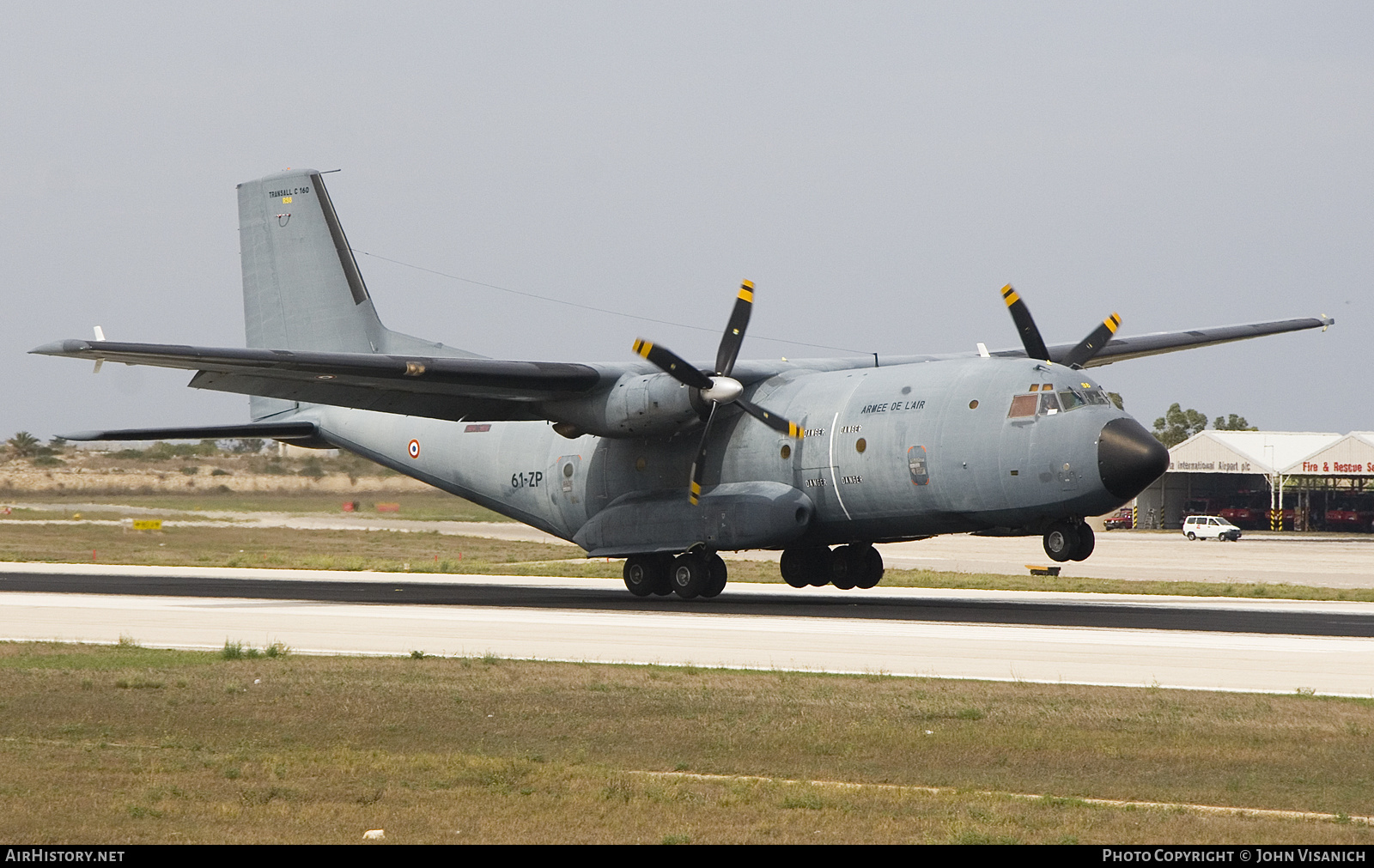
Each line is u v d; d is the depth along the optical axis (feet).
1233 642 214.69
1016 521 270.87
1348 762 128.77
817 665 188.75
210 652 204.33
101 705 159.22
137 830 105.29
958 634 226.58
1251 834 103.76
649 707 156.97
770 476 297.12
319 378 278.05
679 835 104.17
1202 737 139.13
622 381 297.94
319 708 157.07
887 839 103.14
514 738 142.00
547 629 236.43
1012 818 108.99
